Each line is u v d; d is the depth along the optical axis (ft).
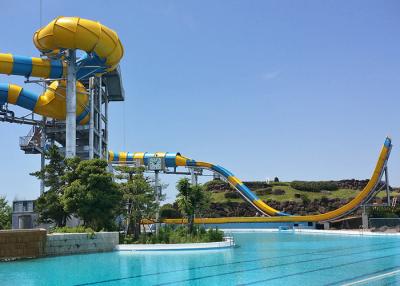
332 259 89.25
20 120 171.42
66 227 118.32
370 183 218.79
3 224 160.97
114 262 86.99
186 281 63.31
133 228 134.00
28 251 95.20
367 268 74.49
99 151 186.60
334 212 229.25
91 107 172.65
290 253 103.71
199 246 115.65
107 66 161.58
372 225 192.95
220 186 349.82
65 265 82.79
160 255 101.14
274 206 298.35
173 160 252.83
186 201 132.87
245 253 104.73
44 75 155.02
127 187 132.05
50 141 188.96
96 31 148.25
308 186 337.93
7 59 148.77
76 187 121.19
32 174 133.90
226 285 59.21
